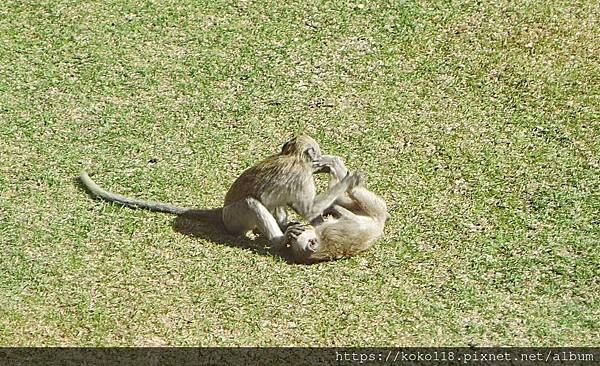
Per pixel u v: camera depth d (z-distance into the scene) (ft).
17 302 74.84
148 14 114.93
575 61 108.06
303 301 75.05
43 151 93.45
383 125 97.86
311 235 78.02
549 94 102.78
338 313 74.02
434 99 102.01
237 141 95.45
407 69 106.73
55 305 74.74
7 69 105.70
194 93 102.63
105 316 73.67
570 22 113.70
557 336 72.02
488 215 85.20
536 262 79.66
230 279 77.15
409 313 74.18
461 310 74.64
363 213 80.53
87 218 84.07
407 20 113.91
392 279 77.56
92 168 91.20
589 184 89.30
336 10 115.44
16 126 96.99
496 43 110.73
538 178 90.17
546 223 84.28
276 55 108.58
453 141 95.45
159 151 93.86
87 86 103.40
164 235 82.02
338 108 100.58
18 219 83.92
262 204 79.87
